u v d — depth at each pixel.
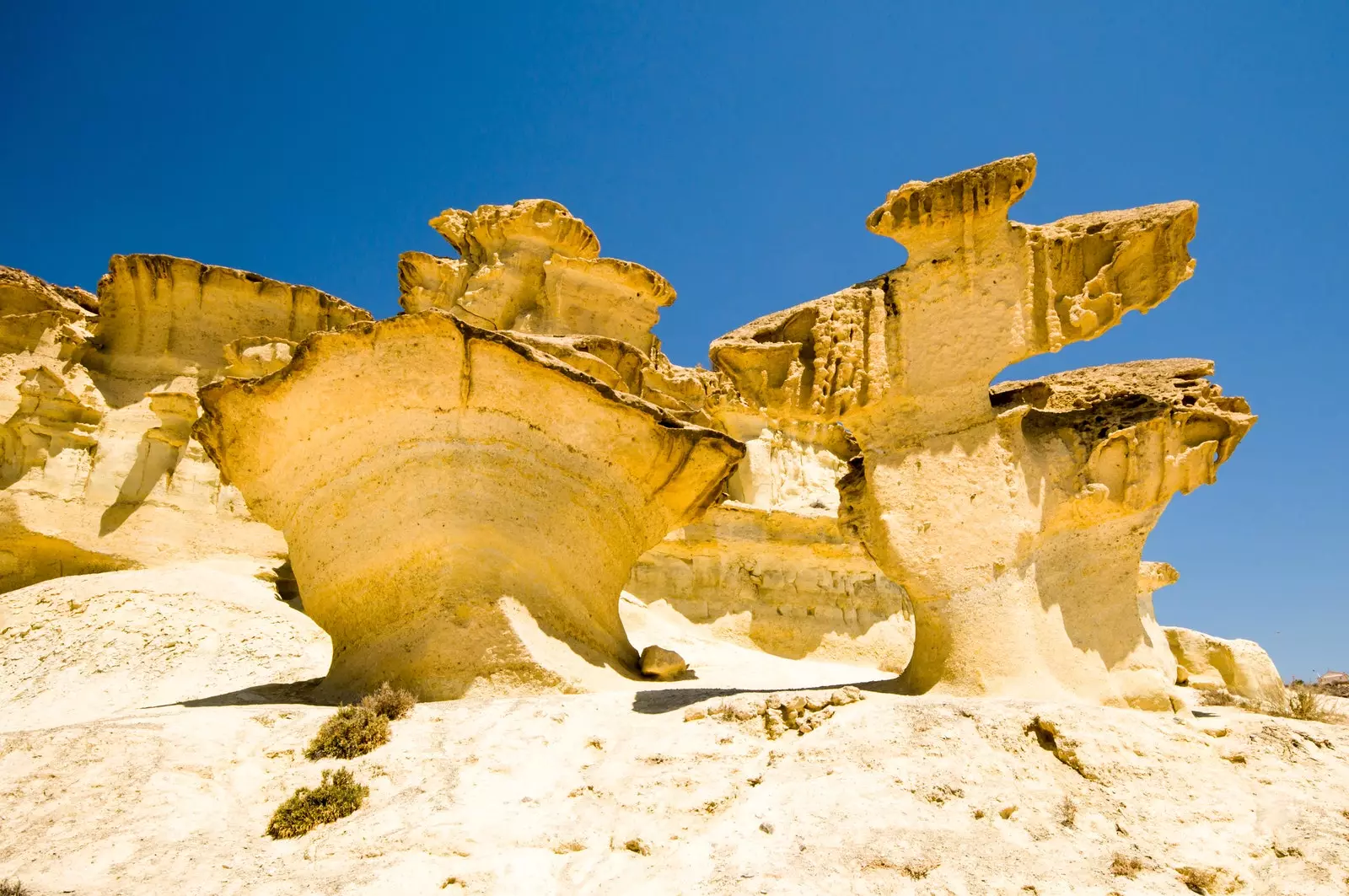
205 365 25.66
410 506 13.12
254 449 14.46
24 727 13.95
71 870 7.66
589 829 8.26
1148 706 10.67
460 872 7.54
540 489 13.58
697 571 26.09
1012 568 11.02
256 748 10.07
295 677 15.34
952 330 12.12
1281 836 7.29
